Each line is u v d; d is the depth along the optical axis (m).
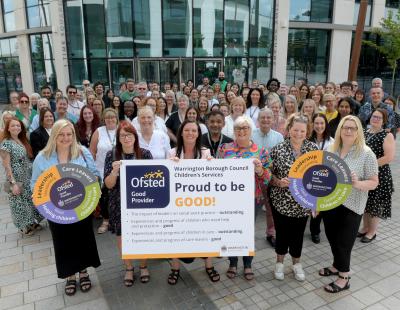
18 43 19.38
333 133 5.36
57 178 2.94
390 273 3.74
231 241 3.21
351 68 9.70
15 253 4.24
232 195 3.15
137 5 14.46
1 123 5.19
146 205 3.13
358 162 3.22
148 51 14.98
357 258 4.05
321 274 3.70
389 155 4.04
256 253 4.21
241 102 5.09
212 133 4.12
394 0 18.25
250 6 14.56
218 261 4.06
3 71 21.64
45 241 4.55
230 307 3.22
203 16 14.49
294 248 3.53
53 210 2.98
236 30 14.75
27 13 18.59
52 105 8.00
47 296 3.40
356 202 3.23
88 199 3.05
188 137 3.38
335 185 3.07
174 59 14.95
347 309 3.17
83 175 3.00
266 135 4.39
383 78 19.23
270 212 4.32
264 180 3.27
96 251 3.52
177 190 3.12
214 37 14.73
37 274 3.78
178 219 3.16
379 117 4.09
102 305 3.27
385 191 4.21
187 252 3.21
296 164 3.10
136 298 3.37
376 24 17.97
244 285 3.56
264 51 15.27
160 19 14.57
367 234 4.49
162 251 3.20
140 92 7.79
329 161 3.04
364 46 18.28
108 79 15.59
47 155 3.21
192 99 7.88
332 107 5.48
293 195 3.16
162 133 4.44
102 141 4.75
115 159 3.35
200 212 3.16
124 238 3.16
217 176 3.12
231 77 15.20
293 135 3.25
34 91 19.75
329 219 3.45
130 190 3.10
